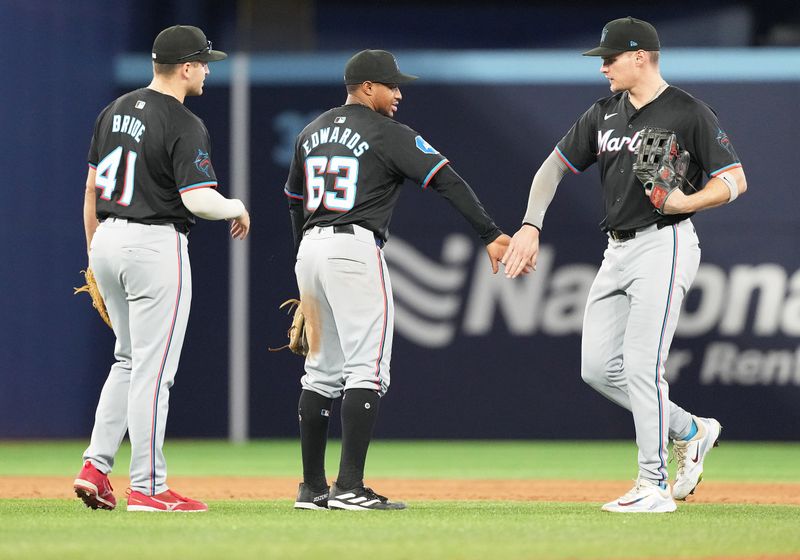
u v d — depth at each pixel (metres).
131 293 17.38
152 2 45.50
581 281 42.28
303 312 18.41
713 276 41.56
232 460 35.56
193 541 13.66
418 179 17.92
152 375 17.38
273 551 12.74
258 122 43.78
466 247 42.75
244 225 18.27
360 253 17.77
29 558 12.21
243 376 43.31
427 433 42.72
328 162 18.03
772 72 41.59
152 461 17.47
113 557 12.27
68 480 26.77
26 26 43.84
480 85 43.12
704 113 18.17
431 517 16.88
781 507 19.52
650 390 18.14
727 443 41.25
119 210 17.41
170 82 17.92
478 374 42.62
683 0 49.72
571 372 42.28
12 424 43.31
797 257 41.34
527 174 42.91
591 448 39.94
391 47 49.41
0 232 43.34
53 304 44.12
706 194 17.77
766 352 41.31
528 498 22.59
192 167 17.20
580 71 42.72
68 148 44.41
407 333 42.88
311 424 18.55
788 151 41.50
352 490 18.02
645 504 17.95
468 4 52.50
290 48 45.31
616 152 18.45
